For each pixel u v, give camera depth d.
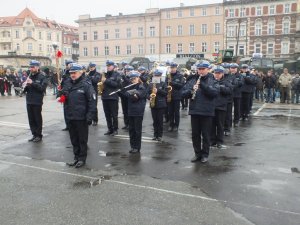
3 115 14.40
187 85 7.68
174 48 60.81
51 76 26.75
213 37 57.56
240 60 27.80
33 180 6.43
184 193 5.80
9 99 21.67
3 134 10.58
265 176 6.66
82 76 7.41
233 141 9.74
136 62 28.14
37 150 8.65
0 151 8.55
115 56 65.81
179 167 7.25
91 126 12.05
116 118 10.54
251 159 7.86
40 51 79.81
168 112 12.21
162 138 10.09
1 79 24.08
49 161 7.69
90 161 7.69
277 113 15.59
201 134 7.80
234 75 10.95
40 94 9.47
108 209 5.19
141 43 63.47
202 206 5.30
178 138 10.10
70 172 6.91
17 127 11.73
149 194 5.76
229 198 5.60
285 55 52.59
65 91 7.34
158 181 6.38
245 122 13.04
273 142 9.59
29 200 5.51
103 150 8.68
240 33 55.50
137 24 63.53
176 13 60.22
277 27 52.81
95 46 67.81
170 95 10.73
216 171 6.98
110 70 10.35
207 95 7.37
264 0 52.94
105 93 10.39
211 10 57.28
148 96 9.19
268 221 4.82
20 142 9.52
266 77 20.91
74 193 5.80
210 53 57.78
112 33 66.00
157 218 4.91
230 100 10.43
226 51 25.45
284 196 5.67
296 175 6.72
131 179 6.49
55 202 5.44
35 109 9.47
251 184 6.22
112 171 6.97
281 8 52.19
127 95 8.29
